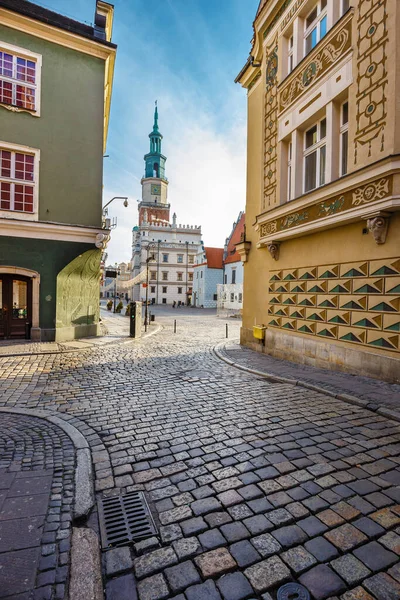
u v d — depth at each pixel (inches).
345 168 307.6
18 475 135.9
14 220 458.6
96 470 141.3
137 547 98.0
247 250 489.1
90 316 595.2
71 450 159.8
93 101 519.8
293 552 95.3
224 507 116.1
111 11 543.5
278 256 409.4
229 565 91.0
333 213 299.1
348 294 300.8
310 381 279.6
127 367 349.4
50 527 104.8
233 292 1434.5
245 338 495.2
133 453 156.4
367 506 115.6
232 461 147.9
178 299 2405.3
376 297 271.9
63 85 498.3
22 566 89.4
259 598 81.0
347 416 202.4
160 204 2731.3
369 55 263.3
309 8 347.6
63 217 499.2
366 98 265.6
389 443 164.7
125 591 83.1
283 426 187.2
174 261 2402.8
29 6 481.1
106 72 568.4
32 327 492.7
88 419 199.2
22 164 475.8
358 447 160.2
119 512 114.0
